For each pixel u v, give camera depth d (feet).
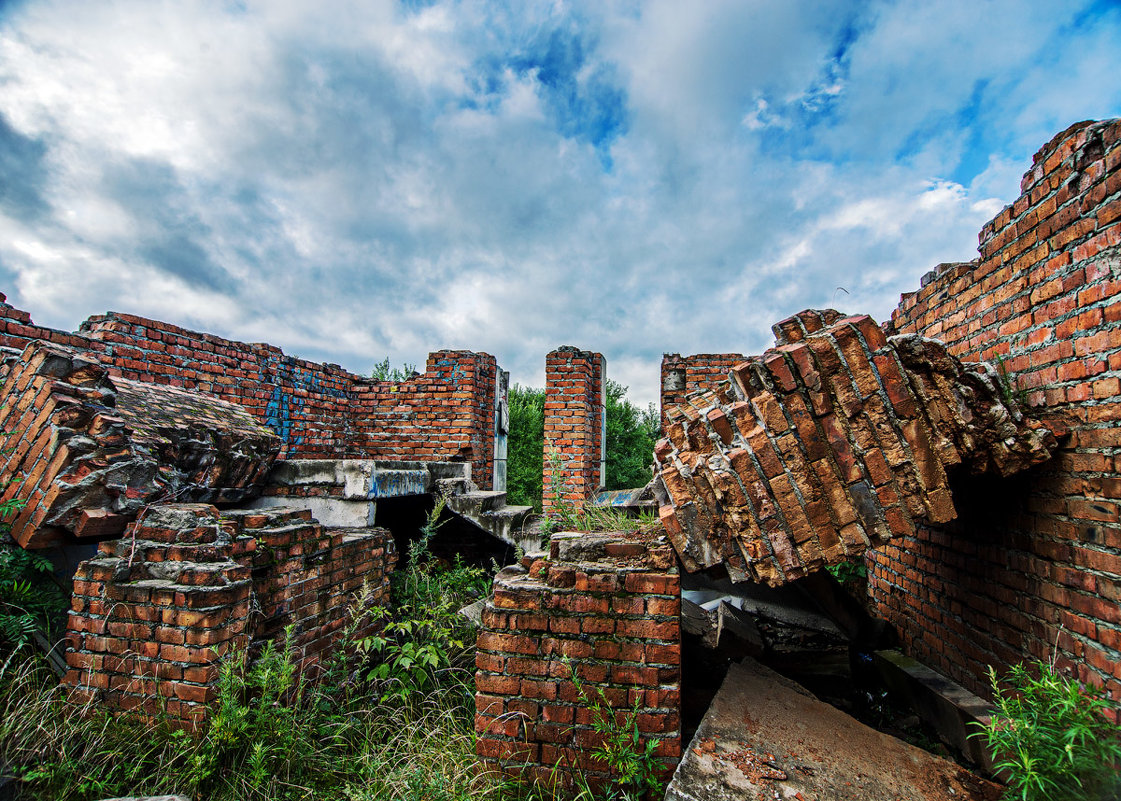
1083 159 7.38
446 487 17.61
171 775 7.22
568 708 7.27
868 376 7.36
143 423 10.56
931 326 11.93
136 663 8.17
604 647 7.29
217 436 11.87
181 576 8.32
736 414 7.57
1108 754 5.94
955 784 6.67
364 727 9.23
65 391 9.50
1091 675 7.12
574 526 11.71
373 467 13.84
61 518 8.67
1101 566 7.02
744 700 7.97
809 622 13.39
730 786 5.95
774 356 7.47
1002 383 9.05
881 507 7.27
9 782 6.61
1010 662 8.94
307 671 10.43
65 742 7.18
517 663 7.47
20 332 13.21
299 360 22.13
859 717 11.31
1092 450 7.23
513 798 7.11
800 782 6.16
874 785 6.37
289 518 10.85
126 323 15.85
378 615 12.02
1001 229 9.34
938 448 7.43
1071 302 7.63
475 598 15.15
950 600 10.96
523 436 38.70
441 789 6.94
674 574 7.34
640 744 7.00
